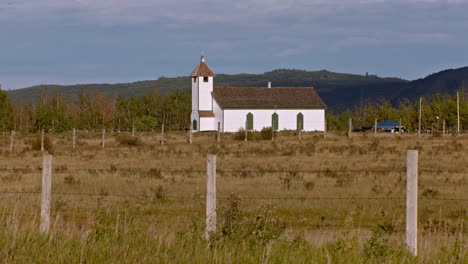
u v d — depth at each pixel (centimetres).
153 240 1416
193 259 1296
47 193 1812
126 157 6050
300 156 5962
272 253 1331
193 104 14850
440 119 17800
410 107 19988
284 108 14288
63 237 1401
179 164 5153
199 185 3428
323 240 1645
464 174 3984
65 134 12256
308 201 2836
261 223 1508
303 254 1359
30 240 1352
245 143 8456
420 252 1473
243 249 1333
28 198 2731
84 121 17725
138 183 3531
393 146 7238
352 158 5616
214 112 14462
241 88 14662
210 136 10800
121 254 1306
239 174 3981
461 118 17675
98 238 1417
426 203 2841
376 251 1395
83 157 6012
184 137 10381
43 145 7281
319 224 2339
